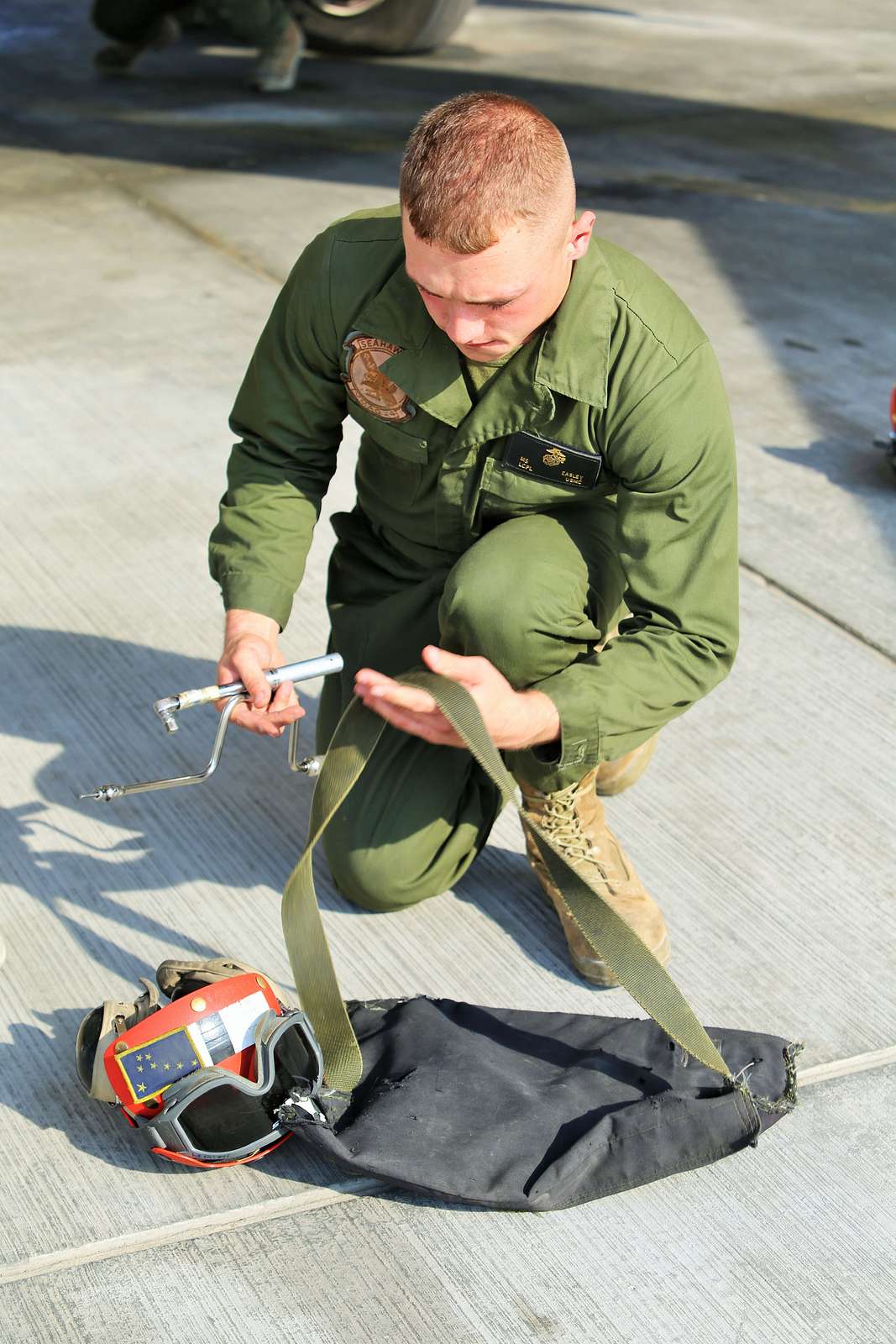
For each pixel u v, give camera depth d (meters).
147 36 6.89
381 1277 1.45
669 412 1.60
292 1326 1.40
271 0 6.60
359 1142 1.53
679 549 1.65
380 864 1.87
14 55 7.34
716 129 6.42
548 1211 1.52
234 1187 1.55
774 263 4.69
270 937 1.92
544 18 9.02
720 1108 1.57
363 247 1.69
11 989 1.82
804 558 2.93
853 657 2.60
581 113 6.59
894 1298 1.44
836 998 1.83
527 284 1.43
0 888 2.00
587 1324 1.41
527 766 1.75
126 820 2.15
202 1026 1.50
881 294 4.45
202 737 2.35
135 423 3.45
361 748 1.50
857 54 8.24
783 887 2.03
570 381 1.60
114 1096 1.55
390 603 1.90
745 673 2.54
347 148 5.86
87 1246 1.48
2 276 4.34
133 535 2.96
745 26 9.02
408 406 1.69
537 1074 1.66
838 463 3.34
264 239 4.72
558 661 1.73
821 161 5.96
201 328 4.02
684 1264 1.47
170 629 2.64
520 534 1.72
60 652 2.56
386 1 7.35
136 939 1.91
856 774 2.29
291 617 2.68
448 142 1.38
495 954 1.90
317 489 1.87
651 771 2.28
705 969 1.87
